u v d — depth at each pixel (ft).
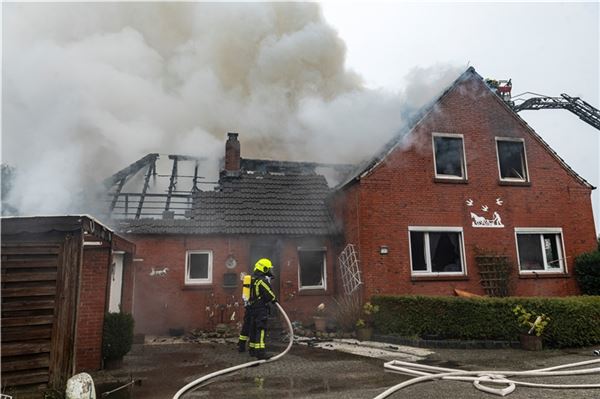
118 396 16.11
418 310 28.76
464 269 36.11
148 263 35.55
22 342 16.46
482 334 26.73
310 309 37.76
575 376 18.31
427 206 36.65
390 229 35.50
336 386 17.20
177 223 37.09
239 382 18.04
